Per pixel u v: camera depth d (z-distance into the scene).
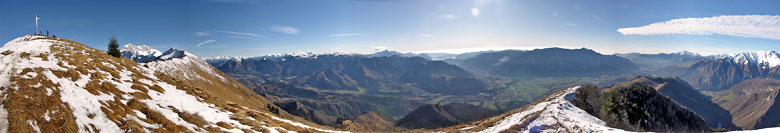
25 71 39.19
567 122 43.38
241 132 44.75
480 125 61.78
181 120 43.09
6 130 27.08
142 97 48.75
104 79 49.47
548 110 51.59
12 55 46.78
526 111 59.31
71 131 30.17
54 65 45.72
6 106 29.84
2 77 35.72
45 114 30.77
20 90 33.22
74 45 70.44
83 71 48.81
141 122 37.38
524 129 45.88
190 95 65.25
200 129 41.66
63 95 36.06
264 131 48.22
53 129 29.33
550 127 43.75
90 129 31.73
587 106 82.44
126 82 54.00
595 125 39.88
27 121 28.75
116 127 33.84
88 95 38.84
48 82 37.94
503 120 59.38
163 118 40.78
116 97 42.66
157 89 58.31
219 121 47.53
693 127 84.44
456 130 60.88
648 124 72.44
